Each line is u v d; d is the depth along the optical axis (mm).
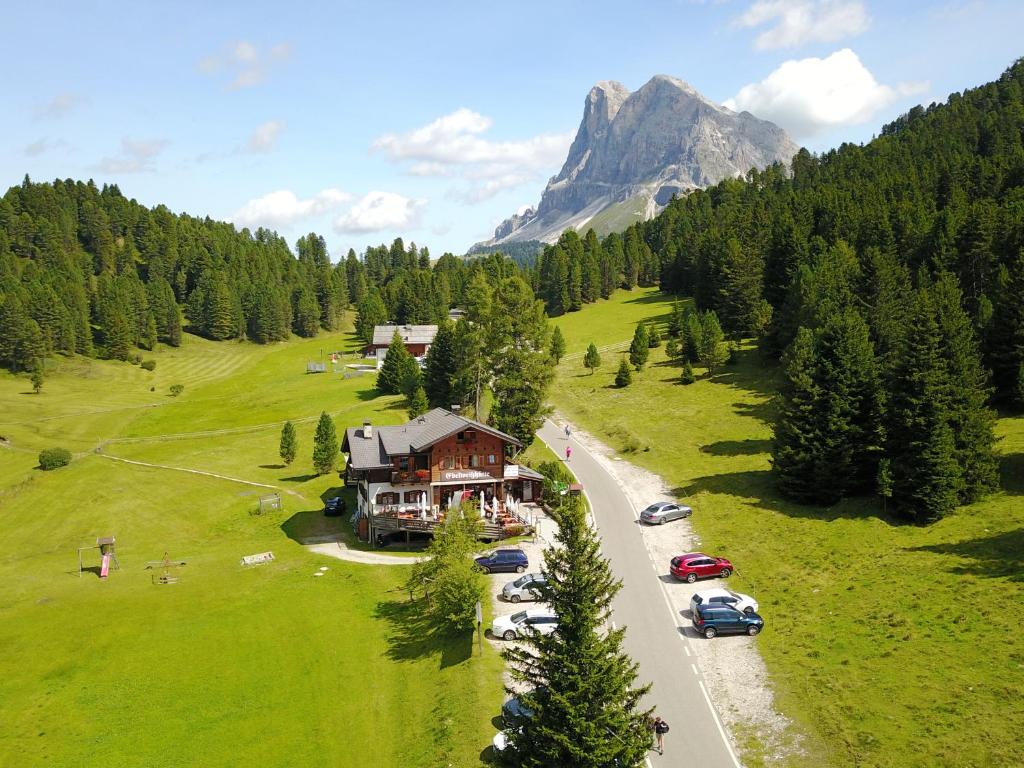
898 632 39531
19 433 117562
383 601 52250
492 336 85812
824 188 175375
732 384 102188
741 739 33062
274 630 49219
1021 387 68750
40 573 62250
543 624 43156
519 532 61500
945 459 53656
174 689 42781
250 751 36625
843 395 61438
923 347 56094
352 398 130625
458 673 40281
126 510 78250
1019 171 141375
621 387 109688
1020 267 72625
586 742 25312
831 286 93938
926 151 199500
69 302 198500
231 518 74750
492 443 66875
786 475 62688
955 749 29766
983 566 45094
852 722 32781
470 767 31953
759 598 46781
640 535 59469
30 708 41375
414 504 65562
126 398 150375
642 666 39469
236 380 166875
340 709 39719
